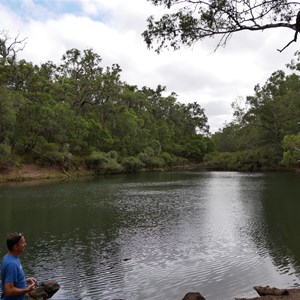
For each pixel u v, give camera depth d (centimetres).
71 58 7231
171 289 1028
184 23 916
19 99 4875
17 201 2795
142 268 1215
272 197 2934
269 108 6888
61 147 5669
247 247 1462
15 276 502
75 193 3322
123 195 3188
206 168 8525
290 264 1238
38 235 1694
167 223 1953
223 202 2719
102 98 7412
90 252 1410
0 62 5653
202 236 1655
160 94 10825
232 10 881
